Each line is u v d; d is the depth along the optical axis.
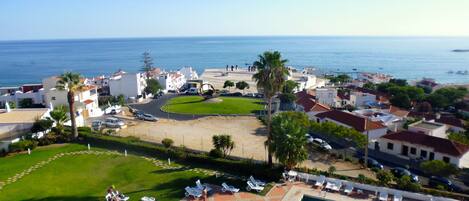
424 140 60.50
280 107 104.50
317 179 46.88
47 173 50.06
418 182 48.25
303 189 44.59
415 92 113.62
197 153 56.88
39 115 70.62
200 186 44.03
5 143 58.88
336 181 45.62
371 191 44.06
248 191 44.06
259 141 69.31
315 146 64.06
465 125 75.44
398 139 62.84
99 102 110.31
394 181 47.03
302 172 49.34
